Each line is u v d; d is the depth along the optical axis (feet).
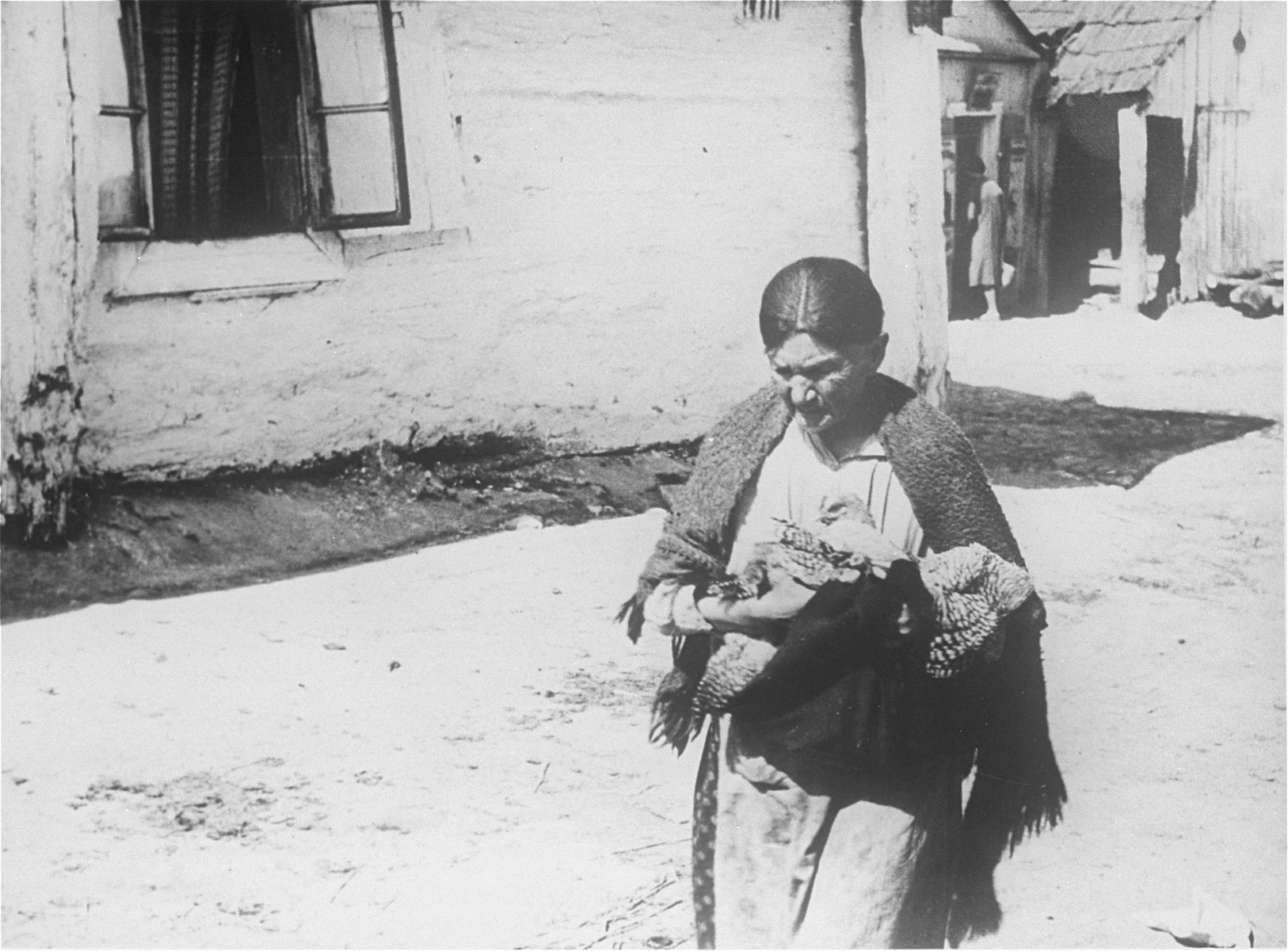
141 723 11.66
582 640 12.96
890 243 16.35
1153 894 12.25
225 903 10.58
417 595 13.25
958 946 10.07
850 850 8.78
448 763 11.76
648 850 11.50
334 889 10.82
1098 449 16.24
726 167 15.88
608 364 15.51
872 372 9.14
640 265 15.56
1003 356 18.57
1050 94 20.49
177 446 13.56
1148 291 19.17
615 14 15.24
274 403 13.97
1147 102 19.20
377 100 14.29
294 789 11.34
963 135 20.71
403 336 14.52
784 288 8.82
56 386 12.79
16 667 11.89
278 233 14.17
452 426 14.82
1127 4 20.01
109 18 13.08
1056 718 13.46
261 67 14.06
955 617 8.66
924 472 8.86
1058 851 12.44
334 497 14.10
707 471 9.25
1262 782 12.99
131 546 13.05
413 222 14.52
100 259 13.17
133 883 10.61
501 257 14.92
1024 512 15.33
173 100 13.73
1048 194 20.45
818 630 8.73
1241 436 16.56
